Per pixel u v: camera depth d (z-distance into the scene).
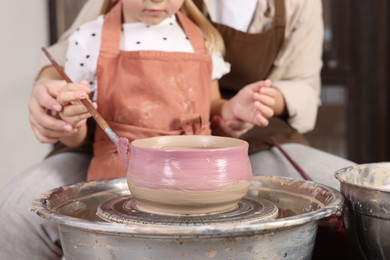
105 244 0.79
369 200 0.87
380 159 2.35
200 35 1.36
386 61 2.29
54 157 1.38
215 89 1.42
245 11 1.50
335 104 2.35
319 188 0.98
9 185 1.24
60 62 1.47
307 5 1.54
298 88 1.52
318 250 1.10
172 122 1.25
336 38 2.30
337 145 2.38
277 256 0.80
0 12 2.01
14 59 2.06
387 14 2.27
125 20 1.35
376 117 2.33
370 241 0.89
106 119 1.26
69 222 0.78
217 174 0.85
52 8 2.14
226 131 1.36
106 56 1.25
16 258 1.16
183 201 0.85
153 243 0.76
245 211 0.90
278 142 1.43
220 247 0.77
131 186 0.89
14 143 2.08
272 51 1.52
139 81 1.24
